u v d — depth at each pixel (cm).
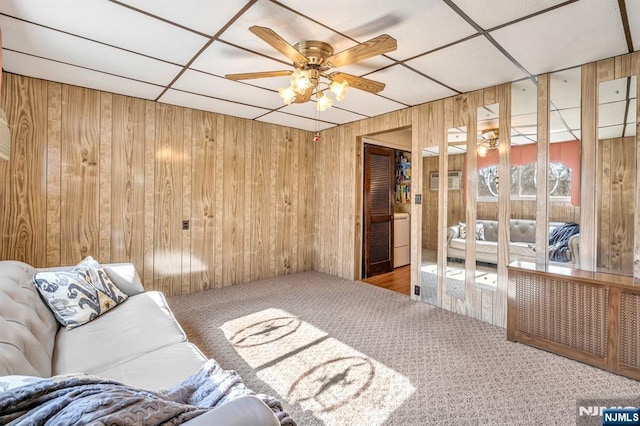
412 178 381
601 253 247
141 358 162
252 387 202
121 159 345
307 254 517
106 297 226
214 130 410
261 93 334
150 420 80
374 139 504
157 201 369
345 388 202
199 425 76
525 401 189
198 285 403
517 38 216
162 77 292
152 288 368
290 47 196
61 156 311
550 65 258
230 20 199
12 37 221
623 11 183
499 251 305
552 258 273
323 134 507
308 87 227
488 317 312
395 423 171
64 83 309
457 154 336
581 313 231
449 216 344
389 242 541
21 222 293
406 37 216
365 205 489
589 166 252
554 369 224
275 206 474
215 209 414
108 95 335
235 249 434
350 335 280
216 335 276
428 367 227
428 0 177
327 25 203
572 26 200
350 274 468
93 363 156
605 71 246
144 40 224
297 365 229
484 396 194
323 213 508
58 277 206
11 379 91
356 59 209
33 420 74
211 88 320
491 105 309
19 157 290
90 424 71
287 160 486
